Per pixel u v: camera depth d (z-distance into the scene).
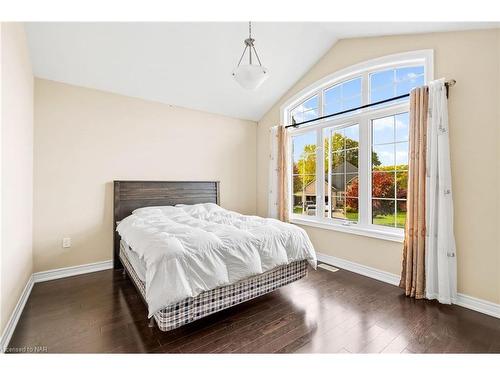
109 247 3.28
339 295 2.47
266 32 2.89
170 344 1.71
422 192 2.37
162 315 1.69
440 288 2.25
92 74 2.98
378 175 3.00
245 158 4.70
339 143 3.44
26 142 2.38
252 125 4.79
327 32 3.08
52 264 2.89
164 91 3.52
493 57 2.08
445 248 2.22
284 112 4.18
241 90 3.80
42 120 2.84
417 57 2.56
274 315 2.09
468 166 2.21
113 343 1.71
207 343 1.72
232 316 2.08
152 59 2.95
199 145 4.12
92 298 2.40
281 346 1.69
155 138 3.67
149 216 2.95
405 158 2.75
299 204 4.07
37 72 2.78
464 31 2.23
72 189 3.02
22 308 2.17
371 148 3.06
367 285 2.71
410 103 2.48
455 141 2.27
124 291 2.57
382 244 2.86
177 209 3.38
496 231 2.07
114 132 3.33
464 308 2.19
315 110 3.77
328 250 3.49
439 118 2.26
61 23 2.33
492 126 2.09
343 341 1.75
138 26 2.51
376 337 1.79
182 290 1.67
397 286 2.68
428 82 2.45
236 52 3.07
